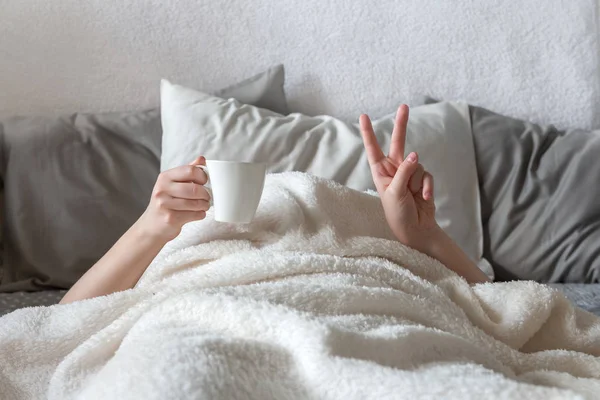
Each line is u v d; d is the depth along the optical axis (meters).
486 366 0.88
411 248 1.17
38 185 1.75
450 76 2.12
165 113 1.82
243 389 0.72
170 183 1.02
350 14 2.08
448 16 2.11
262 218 1.09
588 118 2.15
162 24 2.03
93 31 2.00
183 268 1.05
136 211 1.78
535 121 2.14
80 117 1.89
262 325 0.79
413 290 1.03
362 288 0.92
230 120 1.79
